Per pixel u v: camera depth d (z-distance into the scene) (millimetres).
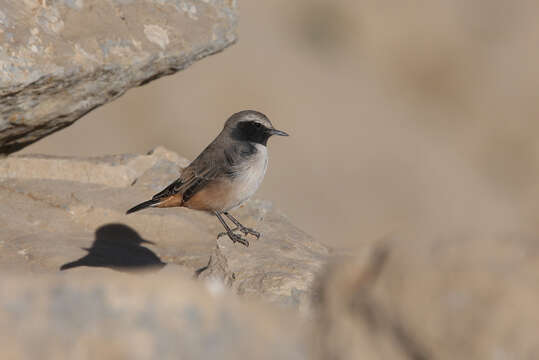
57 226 13703
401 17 53219
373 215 36281
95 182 15336
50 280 6004
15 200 14312
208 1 15367
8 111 12953
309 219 34969
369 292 6301
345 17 52000
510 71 50594
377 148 40125
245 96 39500
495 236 6289
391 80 50094
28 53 12562
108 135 35250
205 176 12766
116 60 13492
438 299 5910
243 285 10703
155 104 37688
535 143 47156
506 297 5727
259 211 14648
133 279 6086
